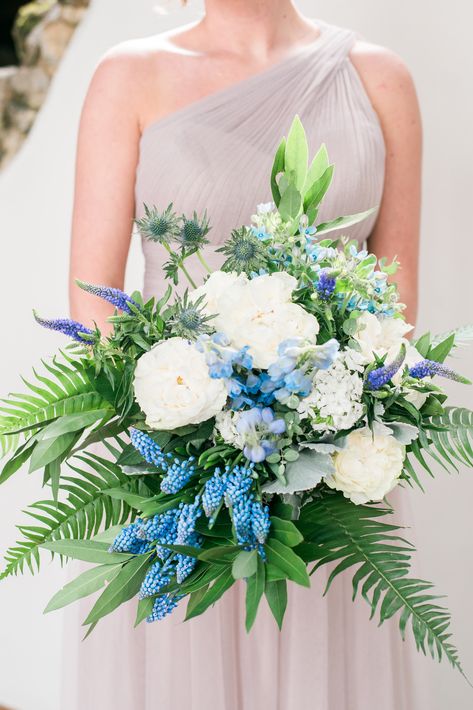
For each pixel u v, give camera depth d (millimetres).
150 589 994
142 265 2566
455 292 2371
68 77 2680
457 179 2344
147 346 1025
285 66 1646
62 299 2695
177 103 1626
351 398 994
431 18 2318
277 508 1027
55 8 2779
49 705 2668
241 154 1601
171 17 2486
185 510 995
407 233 1729
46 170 2713
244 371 999
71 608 1557
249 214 1606
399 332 1092
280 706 1450
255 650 1435
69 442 1047
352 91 1674
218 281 1051
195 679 1401
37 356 2719
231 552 980
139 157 1627
